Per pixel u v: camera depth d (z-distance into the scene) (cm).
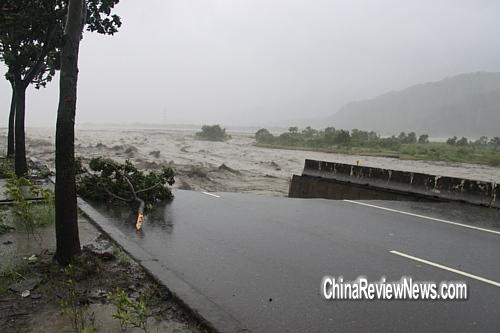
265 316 521
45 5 1283
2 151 2877
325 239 881
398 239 893
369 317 523
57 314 482
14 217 868
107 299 524
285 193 1953
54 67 1767
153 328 465
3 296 525
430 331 491
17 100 1483
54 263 620
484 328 501
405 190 1448
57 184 614
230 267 694
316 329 491
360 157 4381
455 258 768
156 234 898
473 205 1285
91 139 6756
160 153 4078
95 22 1420
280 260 734
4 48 1465
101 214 1019
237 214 1132
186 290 554
